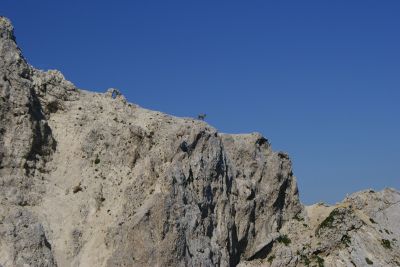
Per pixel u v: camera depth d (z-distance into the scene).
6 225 60.69
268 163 90.00
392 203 97.38
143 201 70.00
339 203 97.31
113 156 74.56
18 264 58.69
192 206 72.12
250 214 83.62
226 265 75.06
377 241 90.69
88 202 69.62
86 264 64.81
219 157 80.19
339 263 85.75
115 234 66.94
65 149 73.44
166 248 66.81
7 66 69.31
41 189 68.19
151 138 76.94
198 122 82.44
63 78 79.06
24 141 68.12
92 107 78.75
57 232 65.69
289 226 89.25
